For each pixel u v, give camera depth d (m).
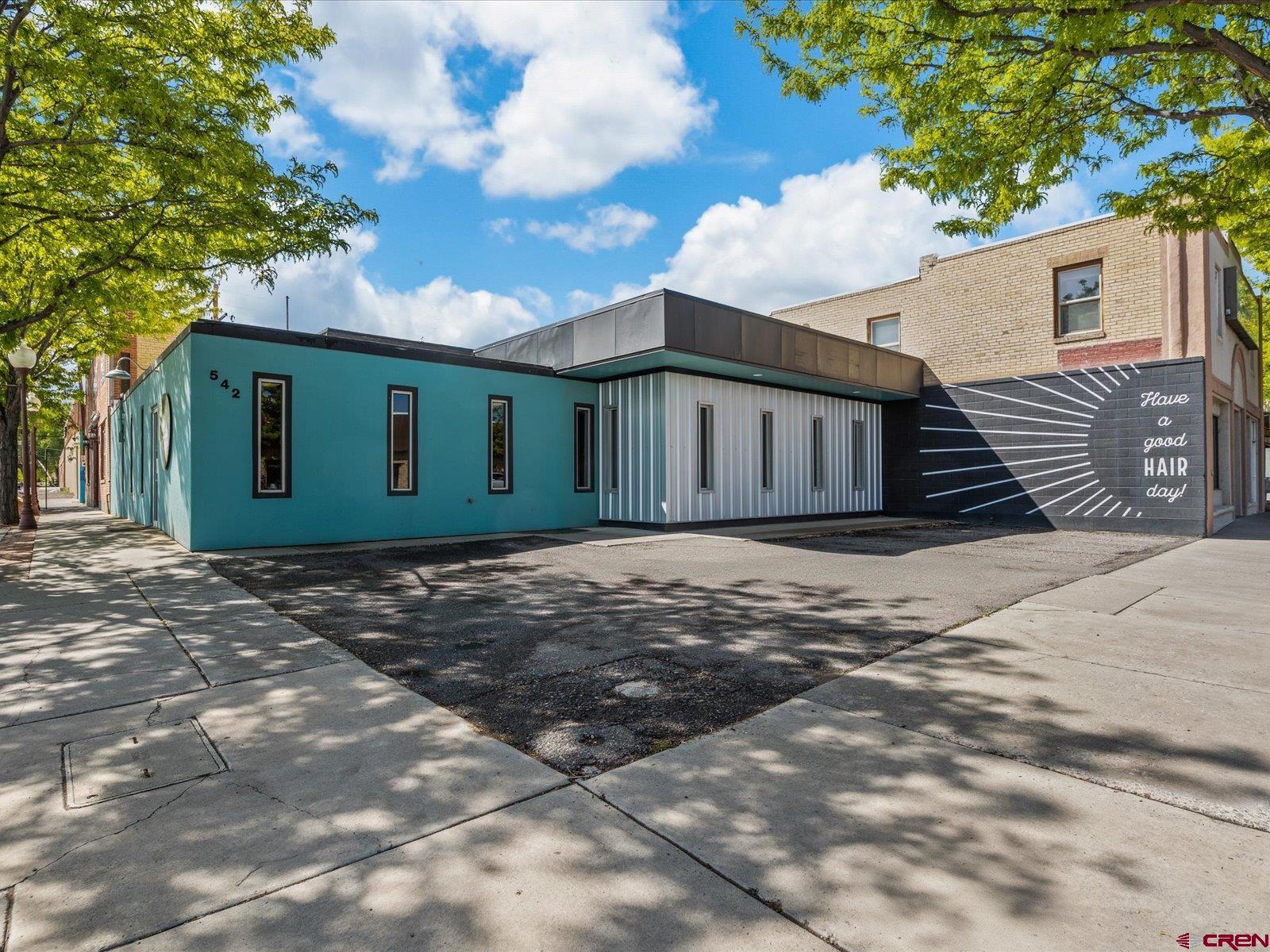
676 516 14.02
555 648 5.07
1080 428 15.02
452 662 4.70
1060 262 15.48
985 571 8.72
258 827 2.57
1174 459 13.61
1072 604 6.56
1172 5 5.00
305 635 5.44
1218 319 15.01
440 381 12.90
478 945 1.92
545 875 2.25
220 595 7.03
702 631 5.56
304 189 10.02
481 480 13.49
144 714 3.74
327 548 10.81
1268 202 8.10
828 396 17.95
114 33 8.62
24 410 15.07
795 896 2.13
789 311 21.55
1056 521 15.34
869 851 2.37
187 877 2.25
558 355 14.73
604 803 2.74
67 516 21.16
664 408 13.97
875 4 7.04
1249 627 5.61
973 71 7.07
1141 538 13.05
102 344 18.30
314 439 11.29
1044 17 6.02
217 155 8.65
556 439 14.86
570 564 9.31
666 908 2.08
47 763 3.13
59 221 9.70
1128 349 14.41
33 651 4.93
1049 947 1.88
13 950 1.90
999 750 3.21
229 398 10.48
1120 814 2.62
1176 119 6.84
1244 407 18.72
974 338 17.16
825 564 9.35
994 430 16.62
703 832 2.50
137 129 8.54
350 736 3.43
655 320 12.29
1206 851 2.36
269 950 1.91
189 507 10.22
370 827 2.56
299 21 10.05
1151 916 2.01
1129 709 3.73
